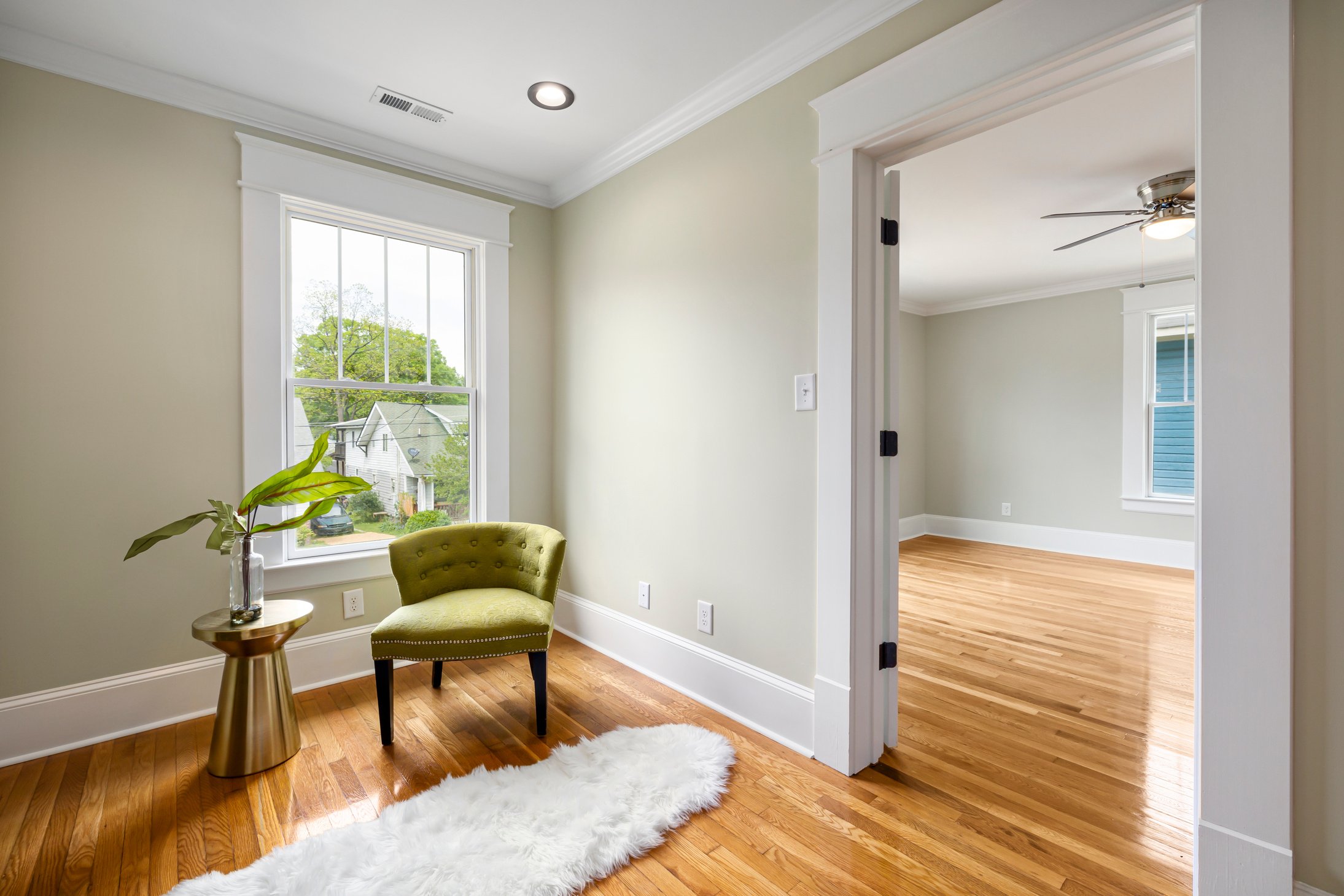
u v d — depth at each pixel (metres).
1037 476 5.70
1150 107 2.44
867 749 1.97
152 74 2.19
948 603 3.90
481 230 3.05
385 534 2.84
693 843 1.59
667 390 2.62
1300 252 1.18
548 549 2.42
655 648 2.67
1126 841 1.59
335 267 2.71
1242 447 1.22
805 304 2.06
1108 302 5.23
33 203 2.02
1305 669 1.19
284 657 2.03
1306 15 1.17
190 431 2.30
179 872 1.47
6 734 1.97
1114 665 2.85
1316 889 1.18
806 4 1.87
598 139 2.74
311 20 1.94
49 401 2.05
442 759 2.00
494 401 3.11
